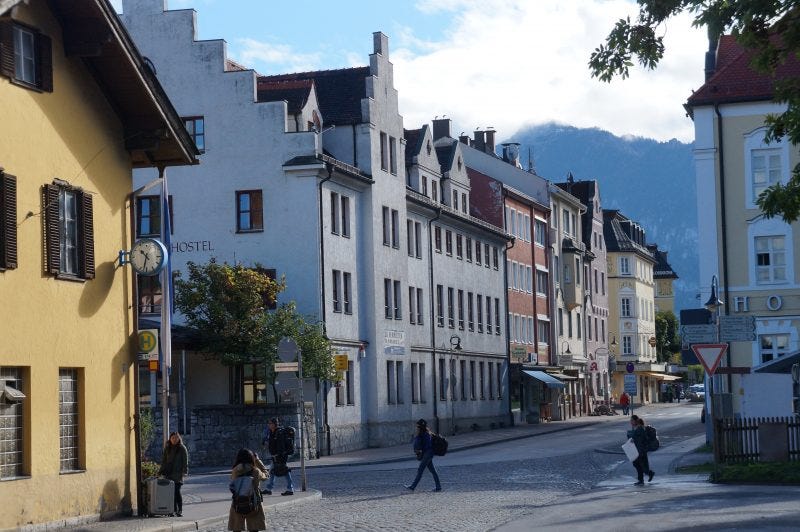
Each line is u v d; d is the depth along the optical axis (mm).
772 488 28859
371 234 56750
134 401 26875
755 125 48688
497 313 78625
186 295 47156
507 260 80938
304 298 51031
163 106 26875
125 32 25250
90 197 25359
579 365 97000
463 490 32562
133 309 27094
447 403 67562
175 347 46781
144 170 52500
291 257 51250
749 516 22031
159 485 26281
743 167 48750
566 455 47188
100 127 26047
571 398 93250
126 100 26562
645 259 135500
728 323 32875
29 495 22609
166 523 24578
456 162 73062
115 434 26031
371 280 56719
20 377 22969
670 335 156250
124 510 26078
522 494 30625
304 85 54156
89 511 24719
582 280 98438
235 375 49781
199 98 52250
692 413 91562
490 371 76500
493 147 98125
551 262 91188
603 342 107625
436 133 90188
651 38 24531
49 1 24172
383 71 58844
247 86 51969
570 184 108375
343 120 57031
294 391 32938
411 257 63281
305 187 51281
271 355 46312
